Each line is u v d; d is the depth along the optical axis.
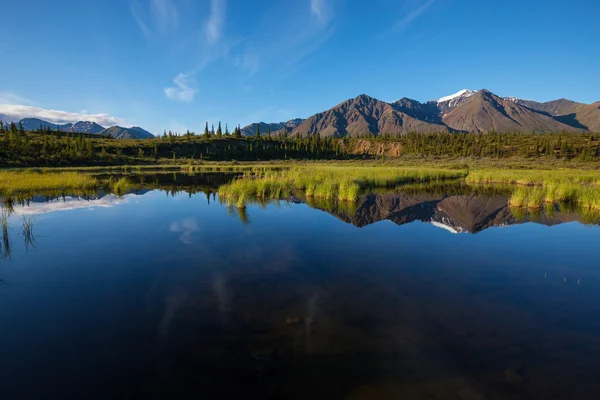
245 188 20.19
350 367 3.93
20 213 14.20
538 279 6.91
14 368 3.87
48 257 8.20
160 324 4.93
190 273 7.11
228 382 3.66
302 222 12.55
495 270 7.49
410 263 7.91
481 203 18.48
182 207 15.93
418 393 3.49
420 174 36.03
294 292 6.12
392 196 21.08
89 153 66.75
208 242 9.63
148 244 9.41
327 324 4.95
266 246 9.27
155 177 37.47
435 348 4.33
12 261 7.89
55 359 4.04
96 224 12.01
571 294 6.13
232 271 7.26
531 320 5.11
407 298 5.90
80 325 4.89
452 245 9.56
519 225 12.70
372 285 6.53
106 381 3.66
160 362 4.01
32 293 6.05
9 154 53.56
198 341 4.47
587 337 4.61
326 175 29.58
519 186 28.64
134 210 15.05
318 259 8.12
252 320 5.06
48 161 56.75
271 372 3.83
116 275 6.98
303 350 4.28
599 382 3.64
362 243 9.70
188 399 3.40
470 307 5.57
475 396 3.45
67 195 20.75
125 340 4.49
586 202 16.98
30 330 4.73
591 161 72.00
